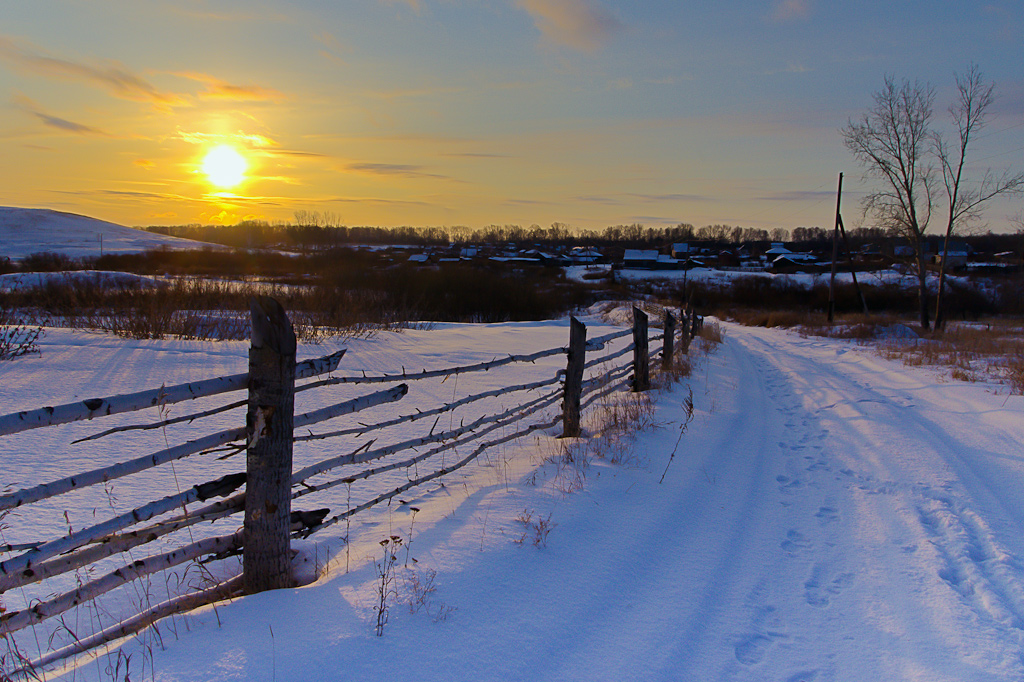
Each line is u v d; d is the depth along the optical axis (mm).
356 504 4297
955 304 45219
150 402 2533
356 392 8117
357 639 2434
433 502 4258
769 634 2943
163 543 3613
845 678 2592
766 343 21500
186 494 2775
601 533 3762
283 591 2803
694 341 17828
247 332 12602
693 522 4203
